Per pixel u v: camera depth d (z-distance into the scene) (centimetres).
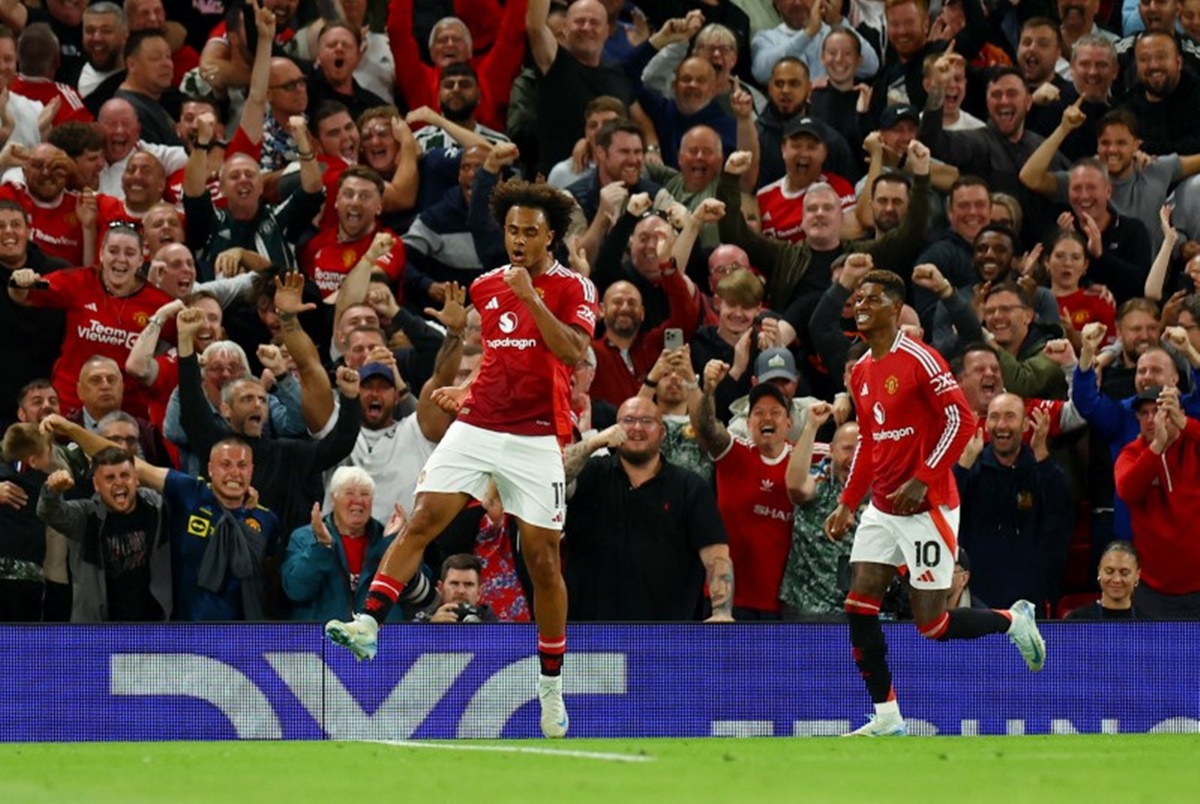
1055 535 3806
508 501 2845
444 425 3788
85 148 4469
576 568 3588
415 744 2736
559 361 2752
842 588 3628
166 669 3297
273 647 3322
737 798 1792
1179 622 3484
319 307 4384
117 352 4119
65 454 3625
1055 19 5575
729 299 4200
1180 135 5109
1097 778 2064
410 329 4188
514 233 2808
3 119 4606
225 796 1839
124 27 5000
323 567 3438
